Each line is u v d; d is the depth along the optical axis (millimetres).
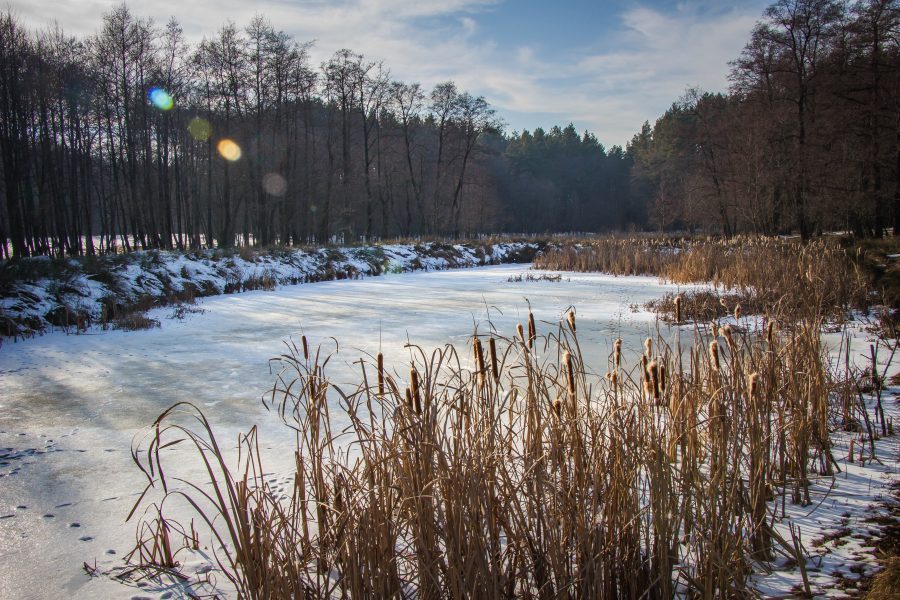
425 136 56344
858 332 9102
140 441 5738
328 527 3084
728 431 3725
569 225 85625
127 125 28922
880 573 2725
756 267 15508
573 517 2750
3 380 8242
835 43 27172
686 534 3025
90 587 3273
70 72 27516
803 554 3133
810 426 4211
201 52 30844
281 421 6250
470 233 62844
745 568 2967
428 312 14289
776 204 32156
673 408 4117
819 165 26688
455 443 2809
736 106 36875
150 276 16906
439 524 2807
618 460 2982
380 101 41156
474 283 22125
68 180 32875
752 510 3158
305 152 37000
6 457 5359
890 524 3359
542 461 3027
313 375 3277
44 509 4312
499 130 48812
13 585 3309
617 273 24641
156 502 4414
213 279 19078
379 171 45812
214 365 9016
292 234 39500
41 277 13883
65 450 5523
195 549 3707
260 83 32469
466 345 9859
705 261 19859
